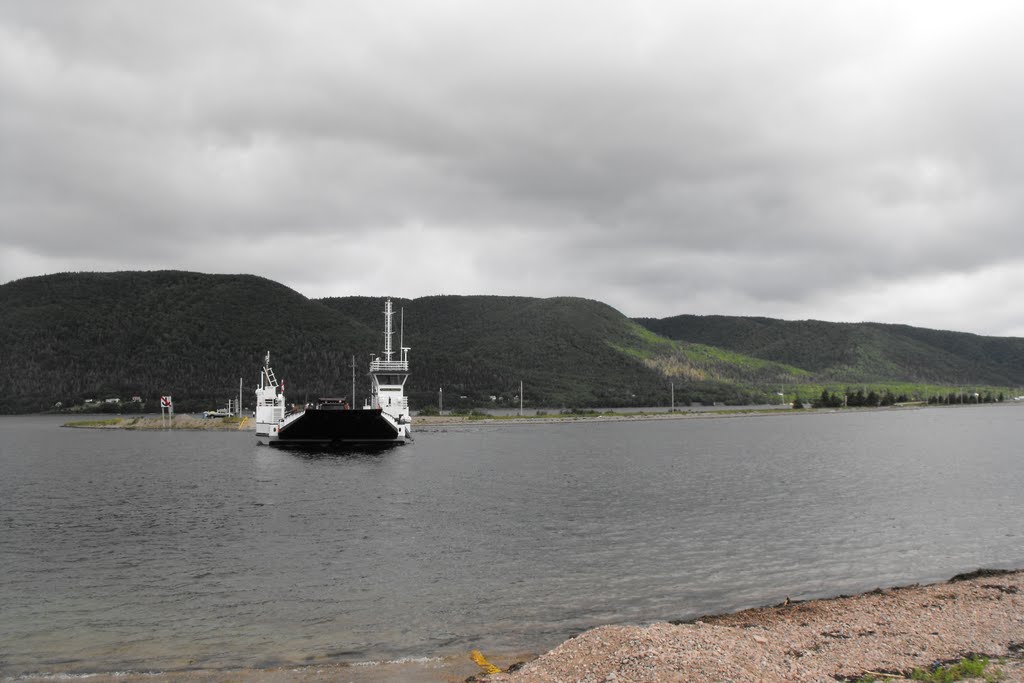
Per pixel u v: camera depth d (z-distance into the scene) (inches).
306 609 1088.8
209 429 6397.6
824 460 3531.0
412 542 1549.0
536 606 1102.4
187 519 1841.8
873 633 893.2
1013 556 1423.5
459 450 4094.5
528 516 1870.1
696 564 1352.1
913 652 824.9
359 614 1066.1
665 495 2267.5
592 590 1184.8
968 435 5561.0
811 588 1200.2
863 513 1911.9
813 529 1684.3
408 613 1069.1
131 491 2381.9
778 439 5172.2
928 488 2449.6
